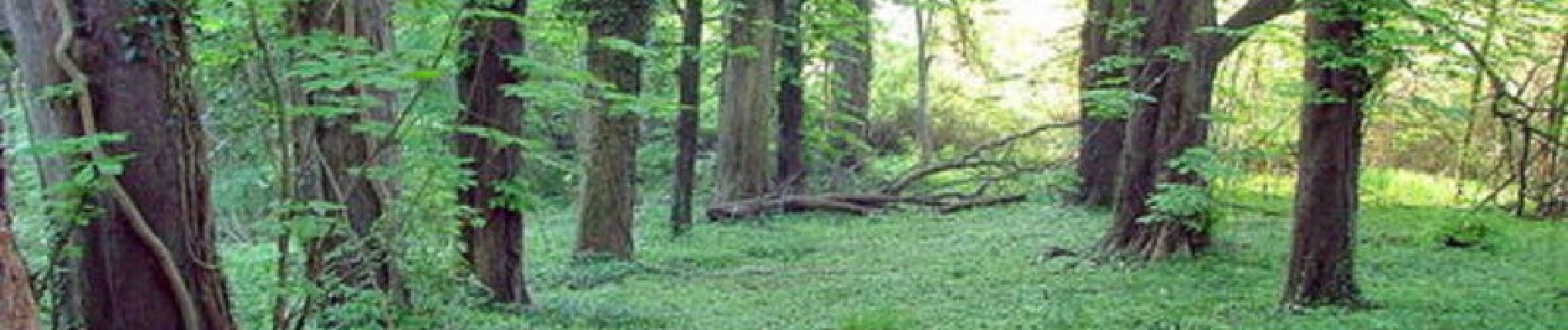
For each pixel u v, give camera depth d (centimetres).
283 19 647
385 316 661
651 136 2573
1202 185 1280
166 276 525
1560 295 1037
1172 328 927
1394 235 1471
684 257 1518
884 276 1329
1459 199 1788
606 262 1399
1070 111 2705
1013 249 1481
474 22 712
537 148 722
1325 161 965
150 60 508
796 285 1278
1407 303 1002
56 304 541
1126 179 1329
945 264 1396
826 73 2472
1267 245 1373
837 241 1677
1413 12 886
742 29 1959
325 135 756
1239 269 1226
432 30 675
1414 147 2092
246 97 660
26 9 496
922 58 2669
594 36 1186
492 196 928
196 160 541
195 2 557
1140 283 1173
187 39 538
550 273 1363
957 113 2931
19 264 346
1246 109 1692
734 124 2012
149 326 525
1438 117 1462
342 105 626
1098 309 1035
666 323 1025
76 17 491
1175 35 1273
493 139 771
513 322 903
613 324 996
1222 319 955
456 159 692
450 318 740
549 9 1059
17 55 523
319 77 603
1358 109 952
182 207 528
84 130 498
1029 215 1789
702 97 2538
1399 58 908
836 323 1018
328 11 668
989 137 2867
